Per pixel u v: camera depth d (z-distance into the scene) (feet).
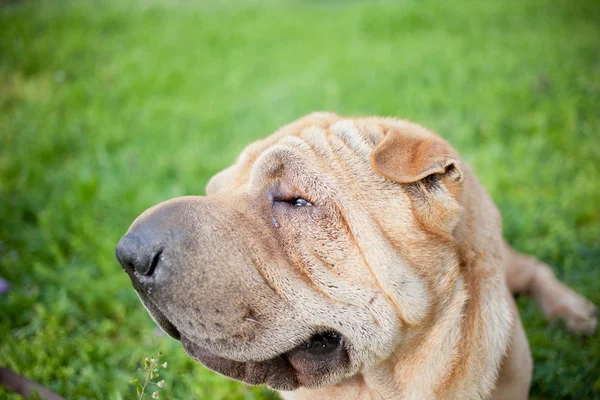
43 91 4.89
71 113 4.43
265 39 6.19
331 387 1.67
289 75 5.06
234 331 1.47
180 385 2.06
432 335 1.55
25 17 6.92
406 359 1.57
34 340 2.22
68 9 7.36
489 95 4.03
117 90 4.82
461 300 1.56
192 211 1.48
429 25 6.29
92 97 4.71
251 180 1.61
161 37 6.30
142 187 3.32
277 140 1.73
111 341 2.32
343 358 1.55
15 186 3.34
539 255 2.66
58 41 5.99
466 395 1.59
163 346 2.17
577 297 2.39
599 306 2.41
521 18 6.03
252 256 1.49
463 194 1.57
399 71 4.73
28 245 2.80
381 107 4.09
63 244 2.87
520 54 4.84
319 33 6.34
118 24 6.84
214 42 6.12
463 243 1.59
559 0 6.44
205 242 1.45
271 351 1.50
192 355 1.58
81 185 3.22
